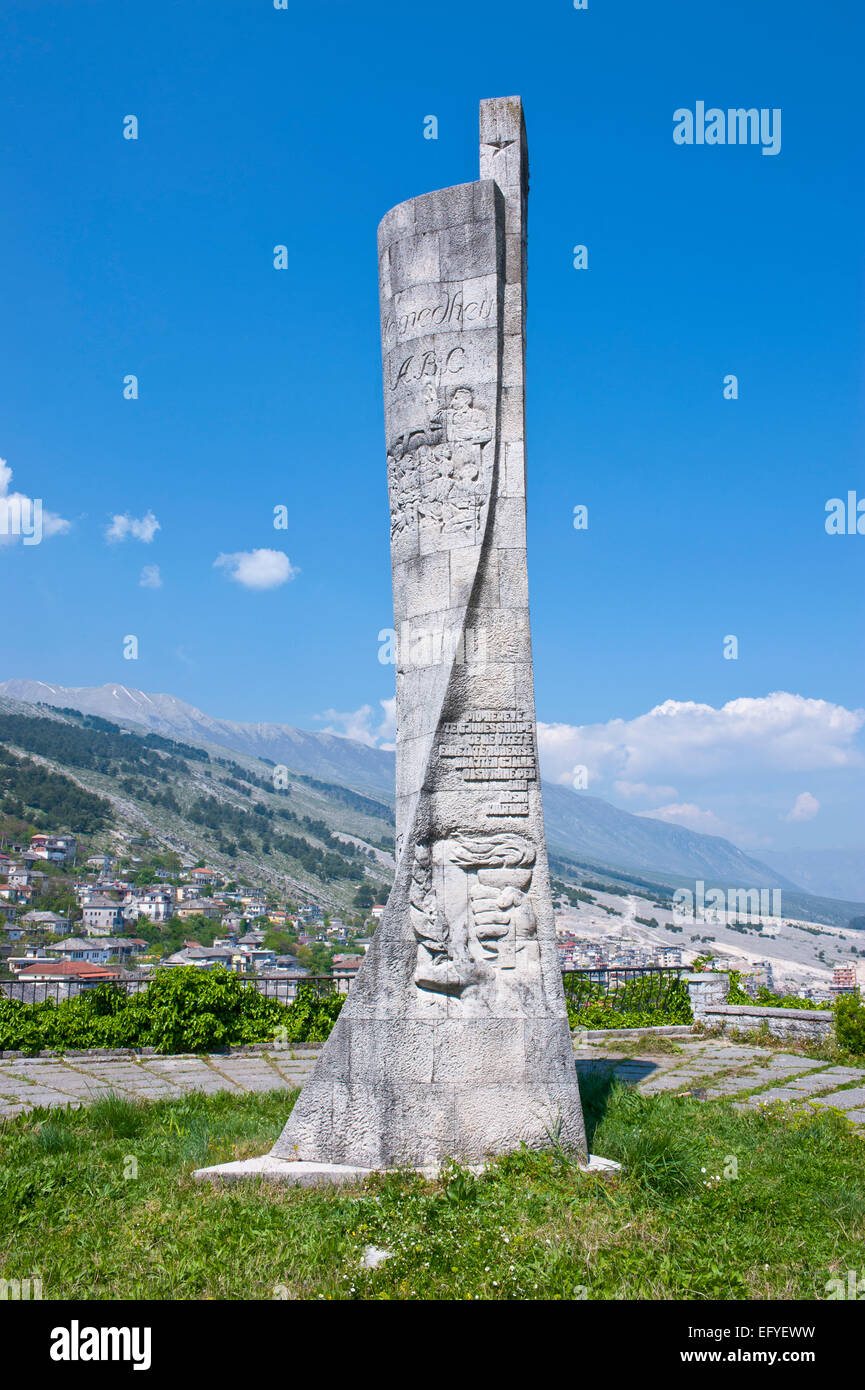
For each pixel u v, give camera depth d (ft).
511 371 28.43
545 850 26.94
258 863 505.66
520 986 26.18
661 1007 57.21
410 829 26.61
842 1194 22.76
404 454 29.14
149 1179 24.49
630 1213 20.97
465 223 28.86
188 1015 49.21
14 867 343.05
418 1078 25.46
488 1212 21.07
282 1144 25.77
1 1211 21.54
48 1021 48.67
